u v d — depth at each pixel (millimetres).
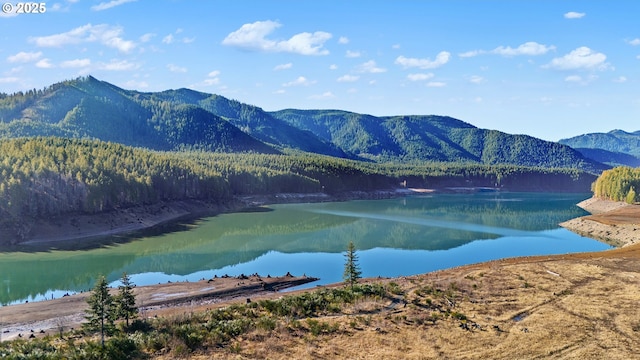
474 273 70438
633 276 66375
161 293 74188
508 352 42844
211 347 43812
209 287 77688
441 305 55500
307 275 92875
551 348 43469
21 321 61438
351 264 69312
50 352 42875
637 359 41312
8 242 117000
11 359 40281
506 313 52688
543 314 51906
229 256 111750
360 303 56281
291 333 47062
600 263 75062
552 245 125250
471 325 49062
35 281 88312
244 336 46094
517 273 69062
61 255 110625
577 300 56250
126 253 113875
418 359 41562
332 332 47406
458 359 41625
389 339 45688
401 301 57531
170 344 43812
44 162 150250
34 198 127188
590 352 42625
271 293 76562
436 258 109750
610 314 51625
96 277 91688
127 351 42719
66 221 133625
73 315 64000
